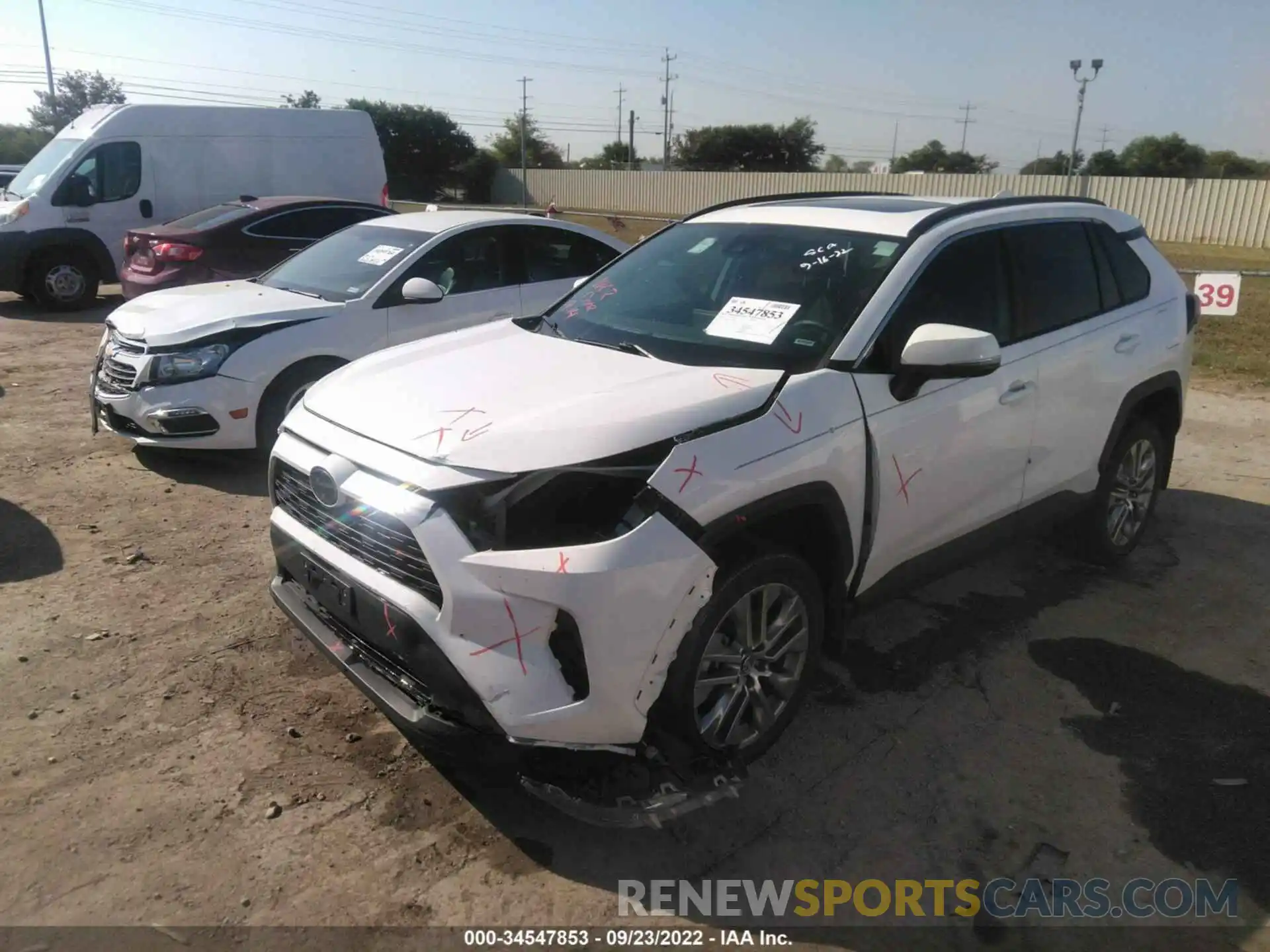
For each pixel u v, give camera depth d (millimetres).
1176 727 3615
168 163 12648
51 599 4320
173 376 5773
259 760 3254
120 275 10898
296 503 3320
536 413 2949
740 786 3180
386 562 2855
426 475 2762
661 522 2723
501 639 2639
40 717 3434
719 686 3068
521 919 2645
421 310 6578
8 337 10609
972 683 3887
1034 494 4219
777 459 2996
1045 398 4090
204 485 5891
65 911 2598
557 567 2607
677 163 73188
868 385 3354
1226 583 4855
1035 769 3346
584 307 4168
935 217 3914
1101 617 4461
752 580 3004
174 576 4602
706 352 3537
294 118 13477
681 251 4254
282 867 2783
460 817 3023
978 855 2936
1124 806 3164
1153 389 4715
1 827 2891
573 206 55156
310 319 6133
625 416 2881
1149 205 38812
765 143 71500
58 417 7266
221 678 3734
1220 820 3100
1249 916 2711
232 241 9242
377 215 10180
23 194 12367
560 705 2652
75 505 5488
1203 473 6574
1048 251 4309
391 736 3410
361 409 3211
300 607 3402
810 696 3758
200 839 2881
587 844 2928
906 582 3713
